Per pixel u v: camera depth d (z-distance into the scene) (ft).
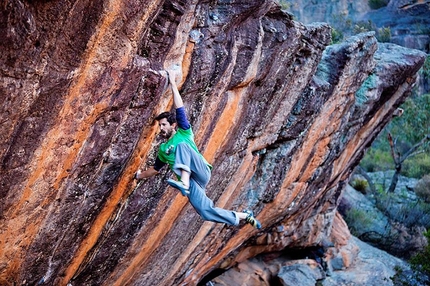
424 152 101.96
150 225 26.32
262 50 25.80
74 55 13.84
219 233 38.14
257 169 37.06
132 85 16.96
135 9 14.83
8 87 12.61
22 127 13.82
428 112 93.20
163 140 21.57
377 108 50.06
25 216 16.63
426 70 96.58
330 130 41.96
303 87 32.45
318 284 56.49
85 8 13.35
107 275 27.04
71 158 16.63
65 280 23.34
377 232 74.54
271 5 24.09
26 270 19.43
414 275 58.90
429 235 57.00
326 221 60.49
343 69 37.27
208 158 27.30
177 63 19.45
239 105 26.68
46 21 12.73
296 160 39.86
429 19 124.36
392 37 122.11
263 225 46.73
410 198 89.25
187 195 18.99
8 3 11.58
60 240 20.02
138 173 21.48
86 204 19.71
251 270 55.01
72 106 15.02
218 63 21.84
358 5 132.05
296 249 59.57
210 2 20.33
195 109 22.77
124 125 18.31
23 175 14.96
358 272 60.49
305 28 28.78
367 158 109.60
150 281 33.35
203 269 43.19
